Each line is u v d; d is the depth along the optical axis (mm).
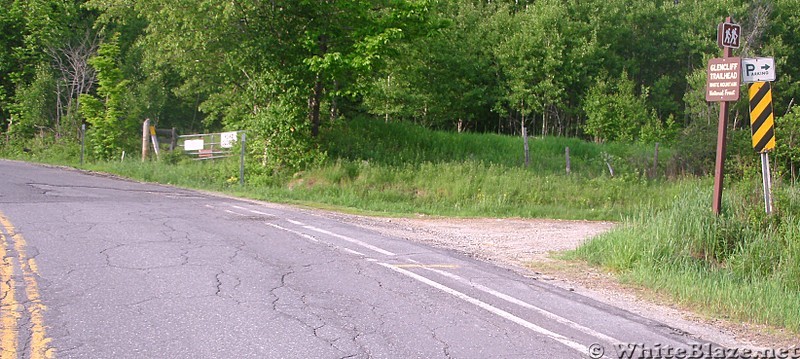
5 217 11102
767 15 42625
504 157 27484
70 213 11938
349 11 22109
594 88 40375
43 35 36469
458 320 6488
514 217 18078
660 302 8000
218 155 28859
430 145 27531
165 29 23641
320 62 21531
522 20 42156
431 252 10219
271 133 22375
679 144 28016
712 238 10281
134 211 12734
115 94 31547
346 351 5441
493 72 42281
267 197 18828
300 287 7496
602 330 6449
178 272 7863
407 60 31047
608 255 10227
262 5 22250
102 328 5754
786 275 9180
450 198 20234
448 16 37312
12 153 34656
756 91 10578
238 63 23297
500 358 5457
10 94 38656
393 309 6777
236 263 8539
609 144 34781
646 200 21344
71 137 34188
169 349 5312
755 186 11680
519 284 8289
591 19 43406
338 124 26891
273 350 5391
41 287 6941
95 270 7758
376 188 20859
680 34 48656
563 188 21641
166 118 44125
